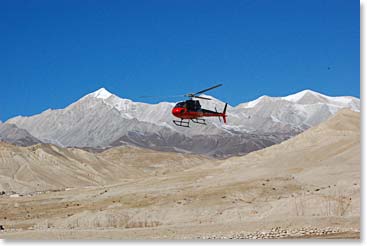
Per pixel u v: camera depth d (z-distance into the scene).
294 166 140.62
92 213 84.25
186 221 78.88
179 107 93.75
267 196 103.88
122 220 81.06
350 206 70.50
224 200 101.00
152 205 103.44
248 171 142.25
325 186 106.94
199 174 156.88
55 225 81.44
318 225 56.06
